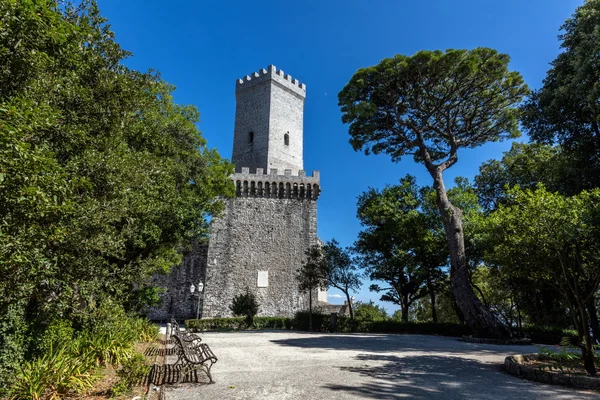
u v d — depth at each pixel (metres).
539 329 19.41
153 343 13.45
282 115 42.44
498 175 29.34
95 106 8.83
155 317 37.84
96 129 9.00
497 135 22.78
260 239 36.56
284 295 34.94
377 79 21.52
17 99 4.76
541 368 8.65
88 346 8.02
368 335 20.66
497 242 10.94
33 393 5.16
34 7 5.44
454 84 20.78
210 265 35.38
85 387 5.98
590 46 16.22
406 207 31.20
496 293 27.41
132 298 17.75
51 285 6.87
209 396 6.05
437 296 38.88
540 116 21.33
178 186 18.00
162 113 18.34
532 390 7.07
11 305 6.30
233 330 26.34
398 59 20.73
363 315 35.09
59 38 6.31
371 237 30.72
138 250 15.67
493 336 17.38
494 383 7.65
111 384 6.52
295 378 7.71
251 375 7.99
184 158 18.92
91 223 7.15
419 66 20.12
